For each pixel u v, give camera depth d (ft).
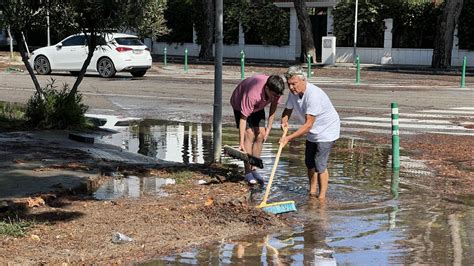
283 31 136.67
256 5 138.72
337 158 36.70
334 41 122.21
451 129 46.50
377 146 40.52
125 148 38.91
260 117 29.81
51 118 43.65
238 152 28.17
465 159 36.42
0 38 159.94
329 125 27.50
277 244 21.25
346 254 20.33
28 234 21.09
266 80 28.60
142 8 43.96
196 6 146.00
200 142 41.65
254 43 141.90
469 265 19.31
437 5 121.70
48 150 35.40
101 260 19.21
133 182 29.32
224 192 27.73
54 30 44.88
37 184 27.09
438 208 26.12
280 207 24.91
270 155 37.24
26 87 72.59
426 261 19.69
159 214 23.97
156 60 130.72
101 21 43.32
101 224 22.57
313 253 20.36
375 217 24.72
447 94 68.54
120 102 61.52
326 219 24.39
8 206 23.77
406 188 29.60
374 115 53.62
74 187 26.94
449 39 112.78
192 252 20.21
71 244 20.42
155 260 19.39
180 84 78.33
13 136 39.75
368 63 127.24
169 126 48.11
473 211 25.68
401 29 125.29
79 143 38.70
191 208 24.81
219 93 33.88
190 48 149.48
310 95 27.25
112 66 86.43
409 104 60.23
